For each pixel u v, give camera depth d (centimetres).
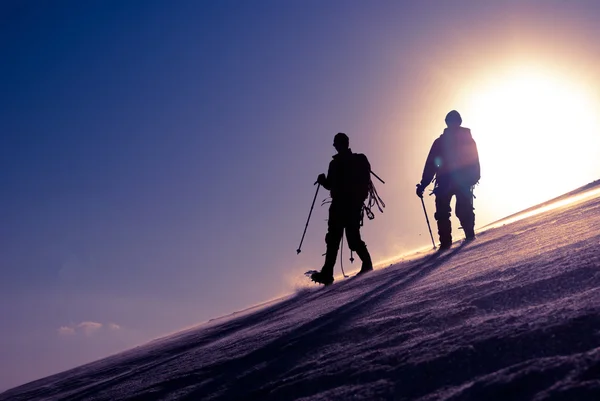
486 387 209
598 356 201
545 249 480
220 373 387
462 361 243
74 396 544
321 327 420
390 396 239
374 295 530
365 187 956
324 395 263
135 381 496
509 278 382
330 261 946
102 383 572
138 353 773
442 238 942
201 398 343
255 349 421
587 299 269
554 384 195
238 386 340
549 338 233
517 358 228
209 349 530
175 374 435
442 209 945
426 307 378
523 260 452
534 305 301
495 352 239
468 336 268
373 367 274
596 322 232
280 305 790
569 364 203
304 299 756
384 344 313
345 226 952
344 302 549
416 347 279
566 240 493
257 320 675
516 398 196
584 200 896
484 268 481
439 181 955
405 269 714
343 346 343
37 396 665
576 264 352
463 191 941
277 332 473
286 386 295
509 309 307
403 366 260
